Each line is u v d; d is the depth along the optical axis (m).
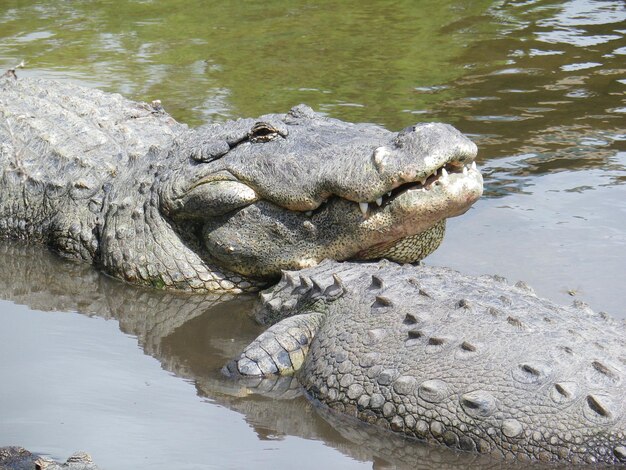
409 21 28.44
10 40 26.39
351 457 10.45
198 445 10.58
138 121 18.34
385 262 13.50
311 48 25.95
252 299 14.99
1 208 17.27
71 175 16.77
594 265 14.64
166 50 25.77
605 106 21.30
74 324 13.88
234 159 14.48
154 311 14.47
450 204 13.48
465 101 21.77
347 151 13.80
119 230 15.60
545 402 10.22
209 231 14.84
